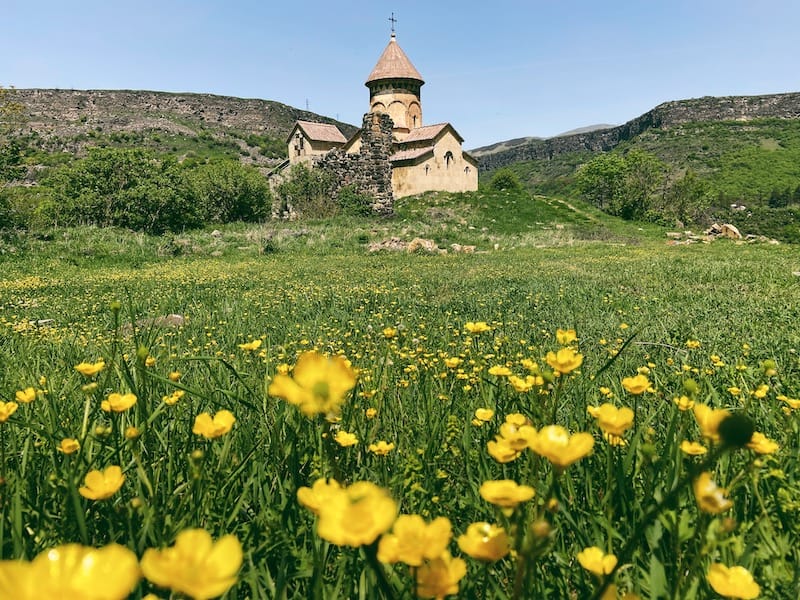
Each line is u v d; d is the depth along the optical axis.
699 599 1.19
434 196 41.97
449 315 7.65
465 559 1.43
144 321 7.56
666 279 12.63
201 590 0.50
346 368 0.84
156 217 29.44
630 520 1.55
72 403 2.51
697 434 2.04
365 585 1.21
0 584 0.42
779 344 5.24
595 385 3.05
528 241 28.88
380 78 44.31
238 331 6.48
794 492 1.61
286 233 27.95
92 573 0.45
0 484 1.33
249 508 1.71
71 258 18.88
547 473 1.68
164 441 1.96
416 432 2.37
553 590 1.34
